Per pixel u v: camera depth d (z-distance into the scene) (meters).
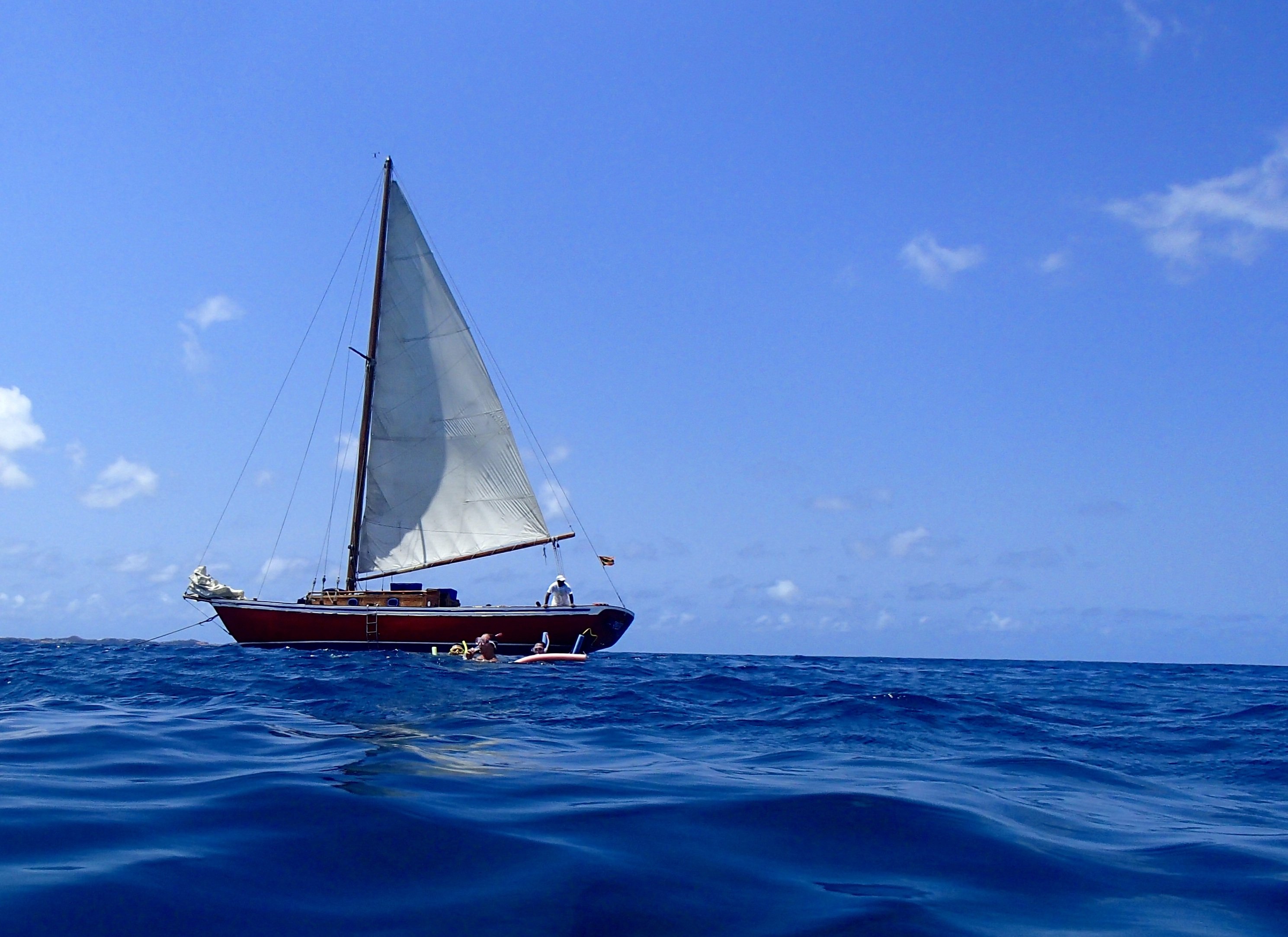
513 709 15.66
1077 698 22.80
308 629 32.84
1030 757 11.71
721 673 28.03
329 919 4.55
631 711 16.00
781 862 5.85
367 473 35.69
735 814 7.06
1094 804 8.67
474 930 4.42
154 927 4.30
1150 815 8.29
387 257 35.75
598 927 4.54
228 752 9.52
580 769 9.35
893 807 7.42
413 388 35.66
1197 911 5.25
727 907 4.94
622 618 33.56
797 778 9.26
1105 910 5.23
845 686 23.72
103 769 8.23
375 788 7.54
